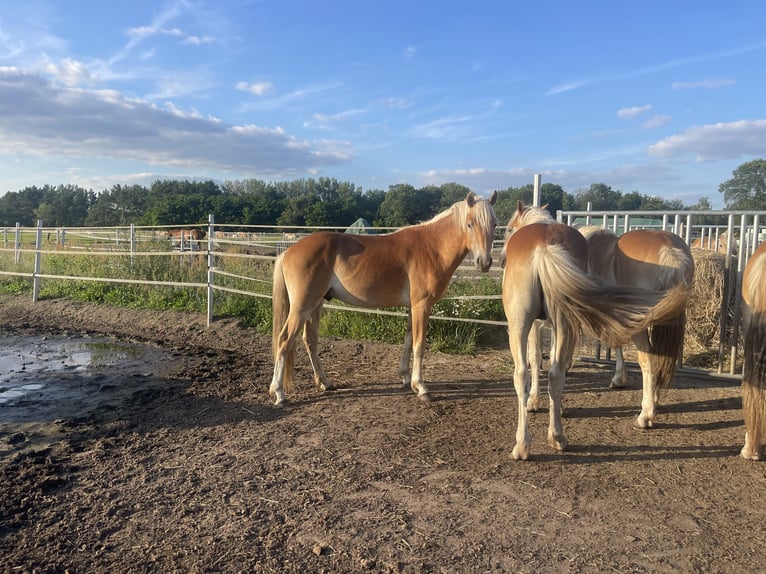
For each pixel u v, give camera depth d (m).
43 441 4.38
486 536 2.89
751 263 3.77
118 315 10.17
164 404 5.37
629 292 3.28
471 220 5.19
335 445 4.25
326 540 2.87
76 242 19.14
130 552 2.77
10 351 7.89
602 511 3.15
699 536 2.88
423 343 5.52
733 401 5.29
